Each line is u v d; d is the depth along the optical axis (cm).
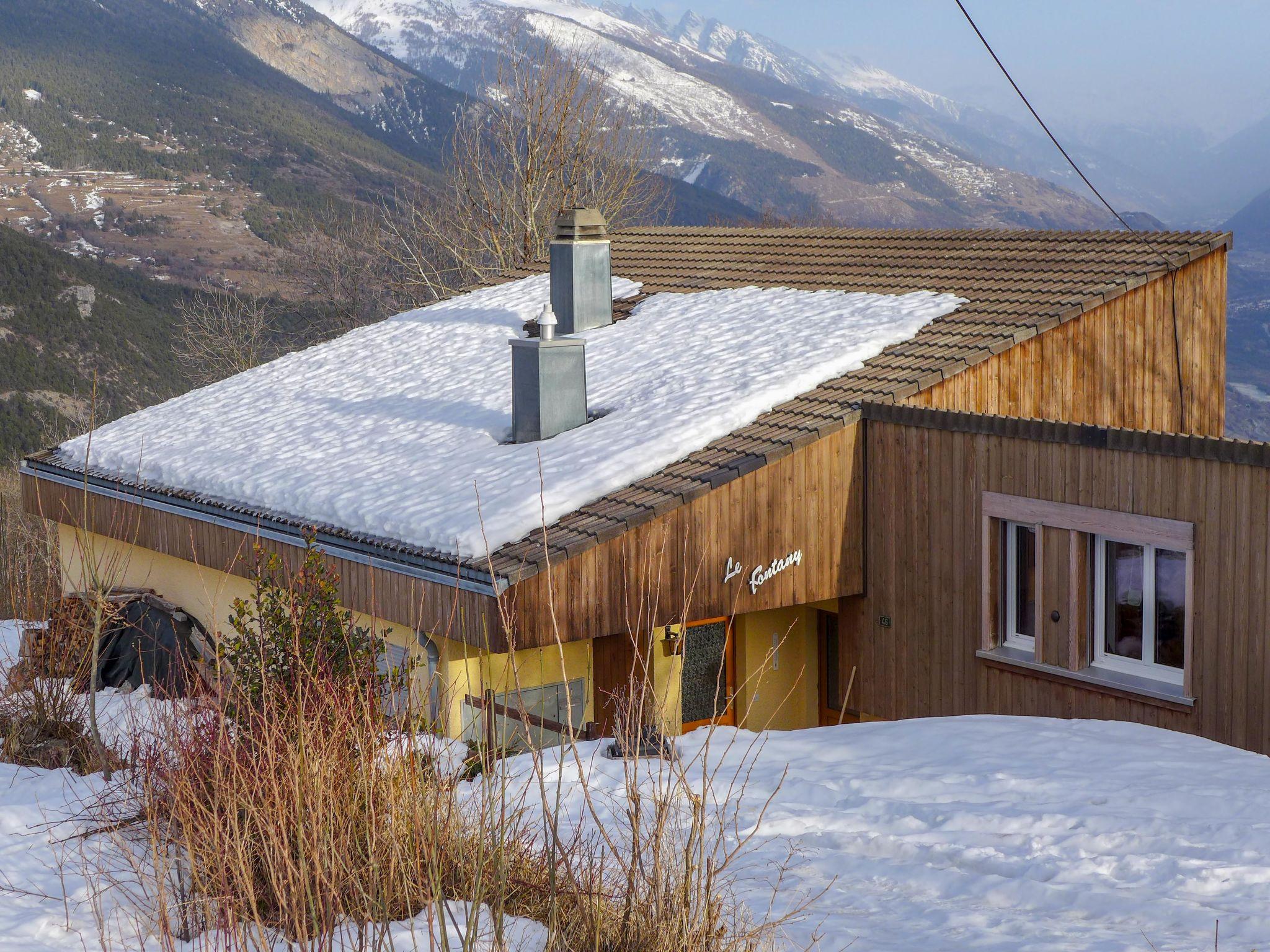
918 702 1370
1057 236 1767
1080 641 1216
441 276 3922
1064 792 842
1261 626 1067
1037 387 1476
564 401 1467
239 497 1488
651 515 1218
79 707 1122
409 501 1313
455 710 1240
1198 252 1582
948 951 570
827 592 1378
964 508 1302
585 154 3847
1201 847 705
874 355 1481
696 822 547
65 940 612
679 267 2066
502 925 511
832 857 741
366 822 592
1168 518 1128
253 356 4281
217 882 589
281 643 820
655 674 1417
